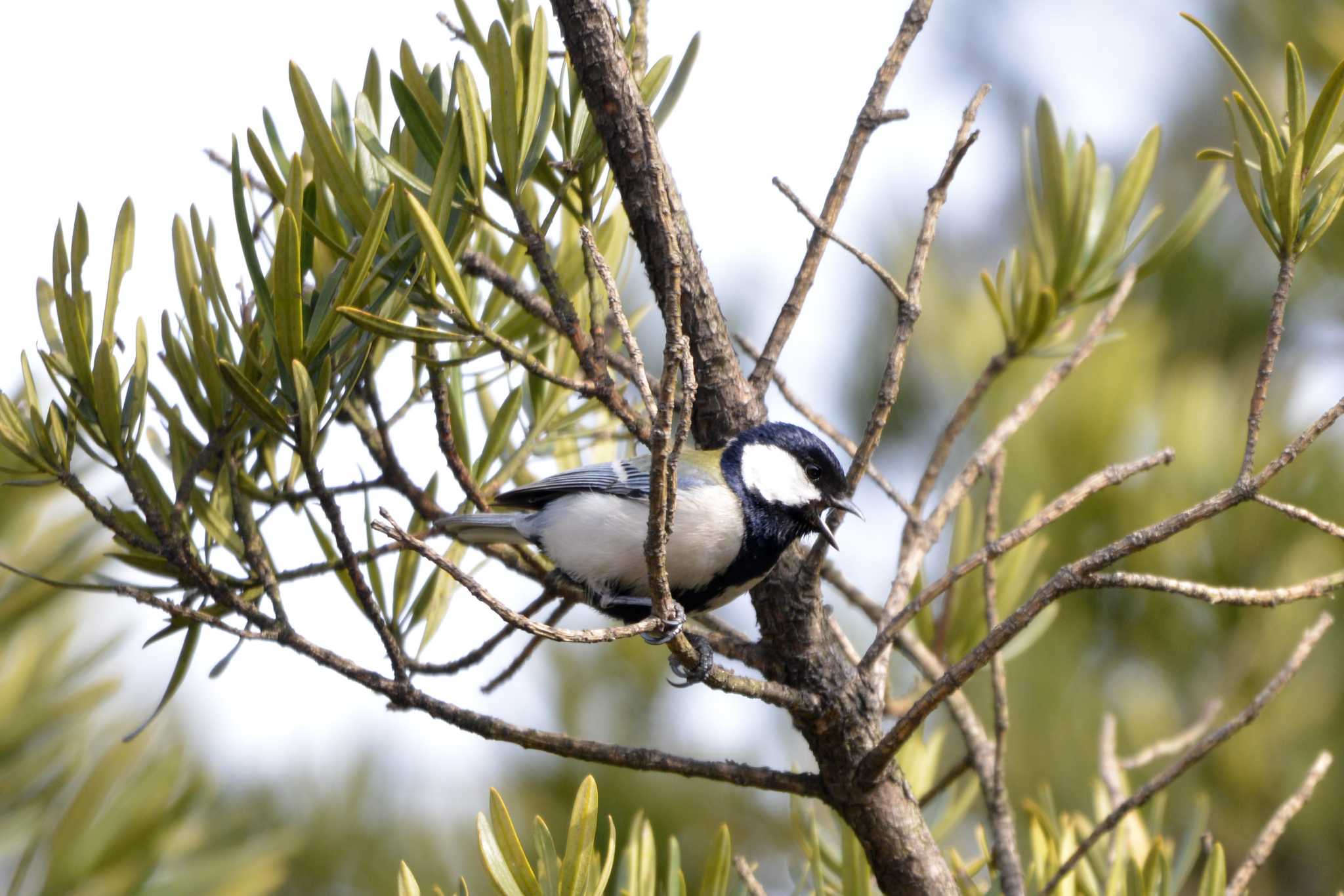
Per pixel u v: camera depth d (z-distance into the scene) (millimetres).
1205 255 9773
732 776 5234
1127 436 7906
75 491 4953
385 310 5391
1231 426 7758
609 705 8852
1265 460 7461
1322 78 8391
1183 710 7527
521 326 6547
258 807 7922
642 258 5879
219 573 5426
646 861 4891
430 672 5973
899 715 6594
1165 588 4664
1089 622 7871
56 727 5195
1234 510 7410
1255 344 9367
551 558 7102
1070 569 4691
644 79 5633
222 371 4777
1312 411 7988
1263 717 7199
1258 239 9711
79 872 4965
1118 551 4648
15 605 5230
